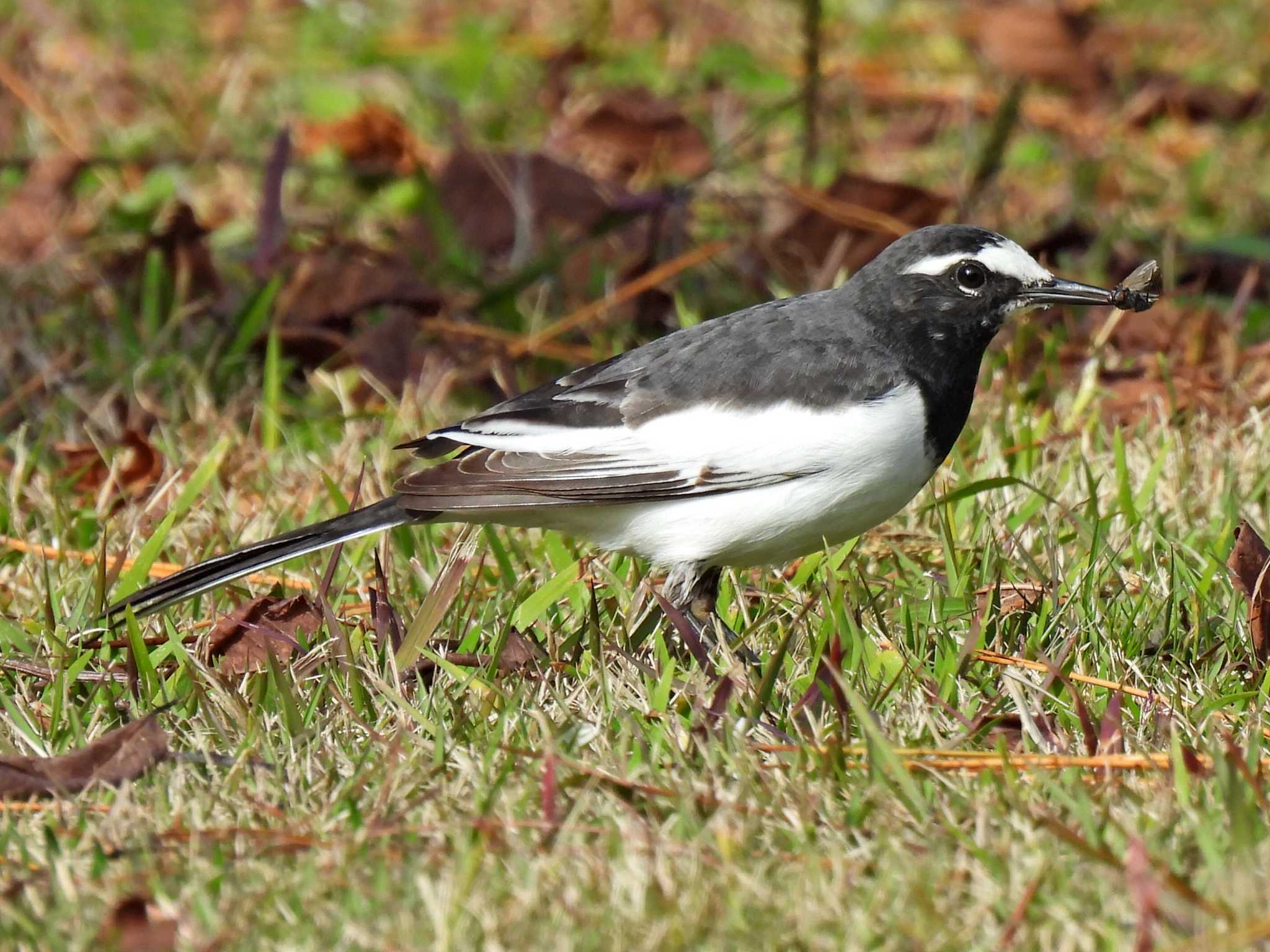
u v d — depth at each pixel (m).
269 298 13.98
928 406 9.92
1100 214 17.34
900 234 15.90
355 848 7.48
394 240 16.50
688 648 9.90
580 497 9.81
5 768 8.18
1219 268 15.91
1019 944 6.80
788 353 9.94
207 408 13.02
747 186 18.03
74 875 7.34
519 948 6.75
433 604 9.27
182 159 17.16
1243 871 6.89
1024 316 13.90
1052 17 20.19
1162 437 12.34
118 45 20.62
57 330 14.44
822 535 9.99
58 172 16.98
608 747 8.36
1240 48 21.20
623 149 18.48
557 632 10.14
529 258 16.08
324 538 9.97
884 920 6.95
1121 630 9.80
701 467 9.74
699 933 6.80
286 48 21.11
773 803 7.89
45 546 11.23
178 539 11.47
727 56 21.12
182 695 9.20
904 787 7.74
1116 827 7.48
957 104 20.12
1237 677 9.41
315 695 9.04
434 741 8.58
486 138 19.08
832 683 8.66
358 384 13.91
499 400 13.91
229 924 6.91
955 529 11.35
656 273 14.62
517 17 22.27
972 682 9.41
